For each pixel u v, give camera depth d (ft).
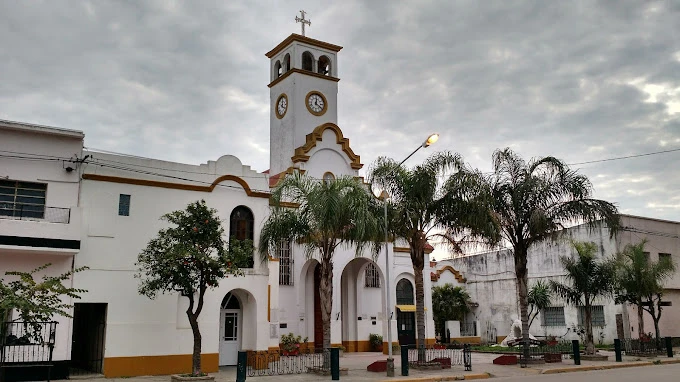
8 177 67.67
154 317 73.15
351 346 110.32
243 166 84.58
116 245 72.43
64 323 67.82
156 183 76.38
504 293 138.00
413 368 78.07
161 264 64.54
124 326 71.20
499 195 83.15
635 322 118.11
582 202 80.79
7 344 63.10
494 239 79.56
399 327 116.06
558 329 127.75
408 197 78.07
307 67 128.26
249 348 81.61
